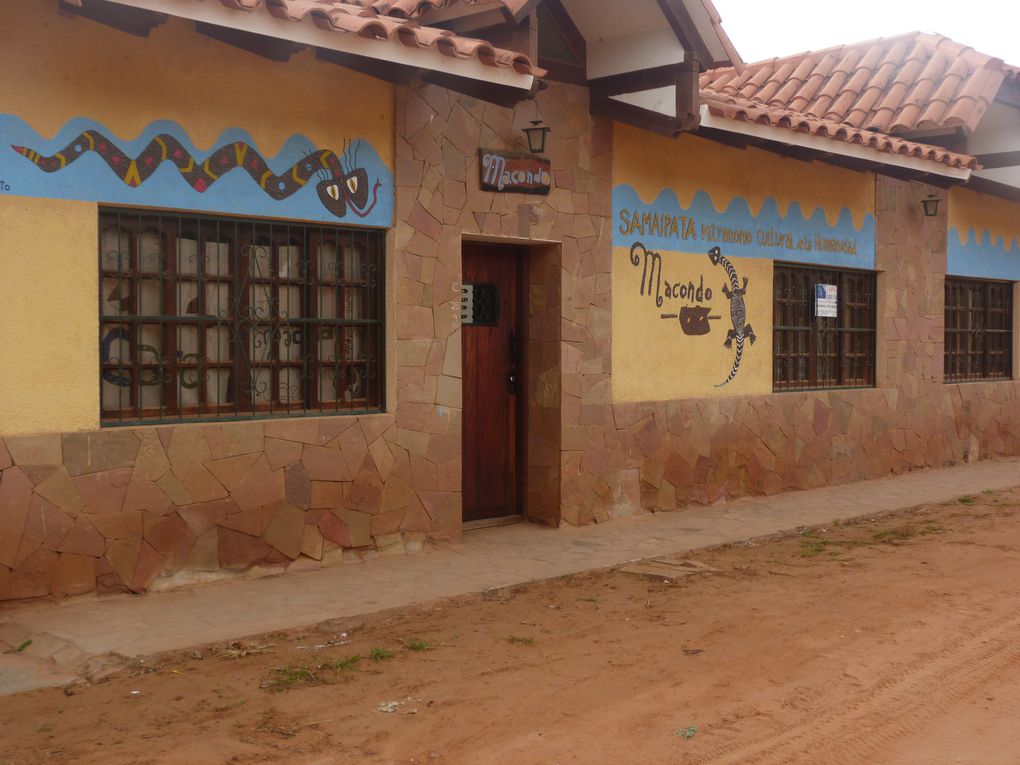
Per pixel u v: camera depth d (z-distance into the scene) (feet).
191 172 21.01
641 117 28.40
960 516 32.30
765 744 13.70
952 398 43.96
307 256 23.36
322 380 23.82
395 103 24.30
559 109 28.09
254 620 19.27
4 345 18.75
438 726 14.34
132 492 20.38
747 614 20.36
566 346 28.53
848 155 32.89
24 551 19.11
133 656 16.98
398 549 24.85
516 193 26.99
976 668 16.84
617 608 21.01
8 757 13.29
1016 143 40.68
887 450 40.27
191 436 21.17
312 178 22.93
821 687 15.96
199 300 21.61
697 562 25.07
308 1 20.99
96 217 19.77
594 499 29.40
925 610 20.48
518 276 29.25
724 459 33.37
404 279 24.59
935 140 40.63
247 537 22.15
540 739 13.88
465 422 28.35
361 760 13.19
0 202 18.62
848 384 39.22
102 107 19.75
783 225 35.53
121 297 20.62
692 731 14.12
